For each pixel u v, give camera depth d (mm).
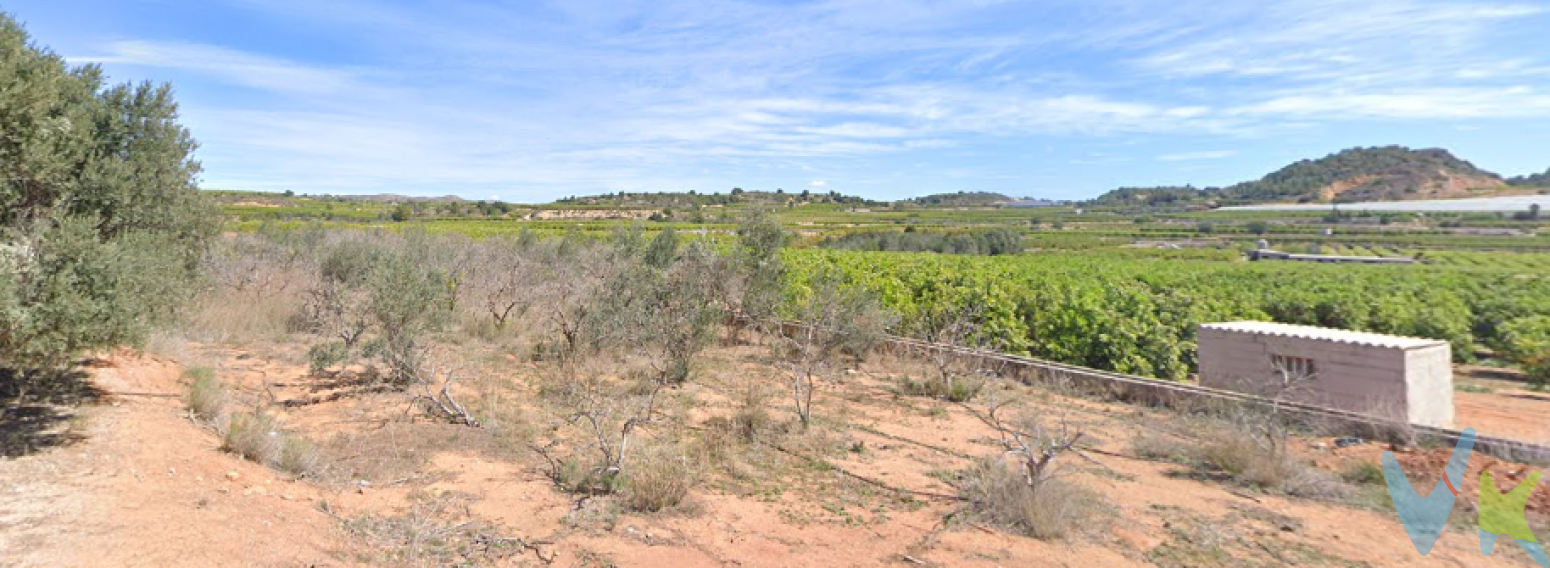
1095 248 64000
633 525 4789
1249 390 8102
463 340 11453
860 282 16234
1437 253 47812
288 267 16188
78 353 5051
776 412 8039
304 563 3805
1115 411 8258
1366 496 5402
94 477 4469
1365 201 136375
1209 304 12695
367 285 9508
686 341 9672
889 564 4305
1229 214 127625
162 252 6297
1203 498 5457
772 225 13547
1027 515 4844
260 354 9727
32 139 5207
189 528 3947
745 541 4617
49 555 3395
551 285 14781
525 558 4234
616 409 7707
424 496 5168
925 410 8289
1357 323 13297
